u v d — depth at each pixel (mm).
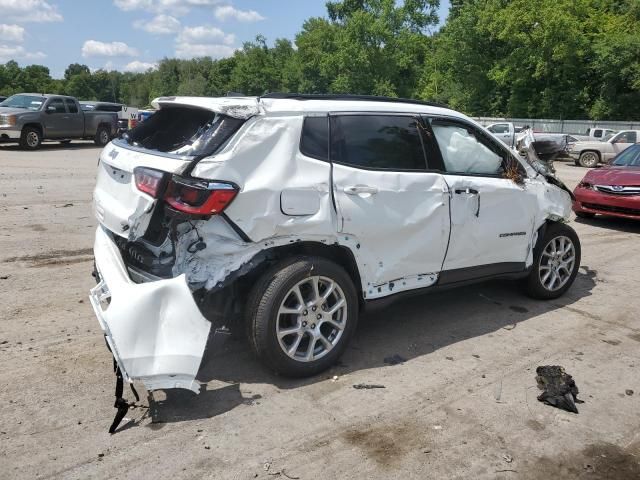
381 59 52750
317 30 61406
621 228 9828
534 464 3119
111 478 2846
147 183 3502
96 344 4273
